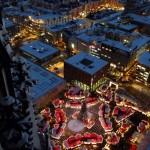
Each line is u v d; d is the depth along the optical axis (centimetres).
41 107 12194
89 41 16962
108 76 15738
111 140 10550
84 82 13800
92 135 10694
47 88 12412
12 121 1142
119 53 15150
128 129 11438
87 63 14225
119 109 12475
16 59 1650
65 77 14925
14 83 1675
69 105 12612
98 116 12088
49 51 16638
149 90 14450
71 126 11356
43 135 2420
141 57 15038
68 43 18838
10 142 1217
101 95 13475
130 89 14500
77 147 10369
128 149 10331
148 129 11344
